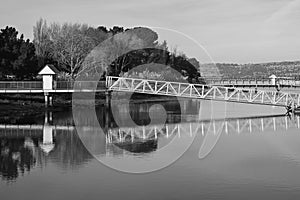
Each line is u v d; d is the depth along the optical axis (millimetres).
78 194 16047
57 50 56844
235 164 20828
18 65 48375
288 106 44312
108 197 15750
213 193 16219
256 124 35594
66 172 19016
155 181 17594
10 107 44219
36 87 44719
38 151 23469
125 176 18281
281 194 16109
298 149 24844
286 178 18266
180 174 18781
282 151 24203
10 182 17609
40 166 20094
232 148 24953
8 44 49750
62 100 49031
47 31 64188
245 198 15664
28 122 35750
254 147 25375
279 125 35188
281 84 73812
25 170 19406
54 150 23641
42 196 15875
